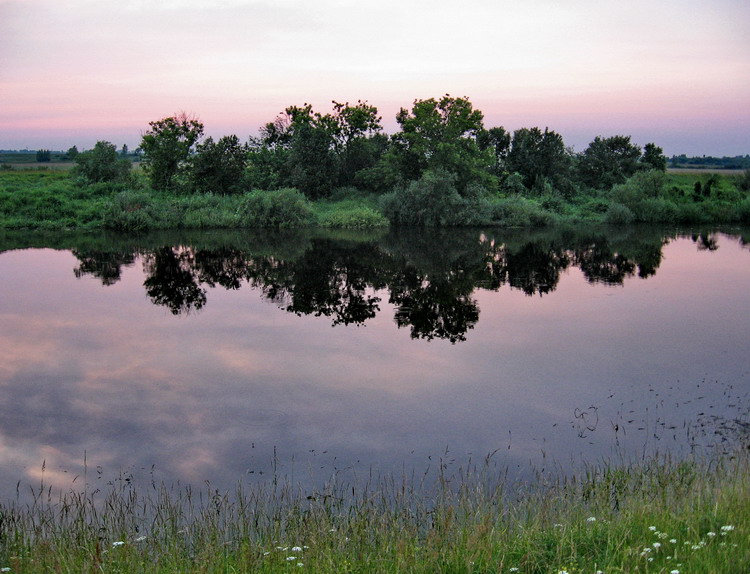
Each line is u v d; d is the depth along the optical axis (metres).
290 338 15.79
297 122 60.16
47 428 10.21
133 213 42.09
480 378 12.64
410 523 6.43
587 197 60.09
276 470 8.63
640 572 4.77
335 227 46.22
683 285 22.88
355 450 9.30
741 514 5.58
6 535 6.41
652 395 11.48
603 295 21.22
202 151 52.78
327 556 5.37
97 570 5.27
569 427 10.09
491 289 22.48
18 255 30.19
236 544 6.14
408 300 20.61
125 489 8.10
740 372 12.72
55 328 16.66
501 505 6.83
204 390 11.98
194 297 20.91
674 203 52.38
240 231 42.69
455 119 52.38
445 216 48.47
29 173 64.88
